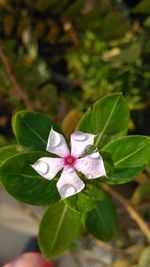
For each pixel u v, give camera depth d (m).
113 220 0.22
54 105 0.33
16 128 0.20
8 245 0.33
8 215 0.34
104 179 0.19
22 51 0.35
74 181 0.17
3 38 0.37
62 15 0.33
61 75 0.39
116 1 0.36
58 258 0.32
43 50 0.38
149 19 0.34
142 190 0.27
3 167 0.18
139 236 0.30
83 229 0.26
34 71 0.34
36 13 0.34
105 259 0.31
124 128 0.20
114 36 0.33
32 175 0.19
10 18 0.35
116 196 0.27
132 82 0.35
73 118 0.25
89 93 0.35
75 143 0.18
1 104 0.35
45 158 0.18
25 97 0.32
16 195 0.19
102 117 0.20
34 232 0.34
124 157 0.19
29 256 0.30
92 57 0.35
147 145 0.19
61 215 0.21
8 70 0.31
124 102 0.19
